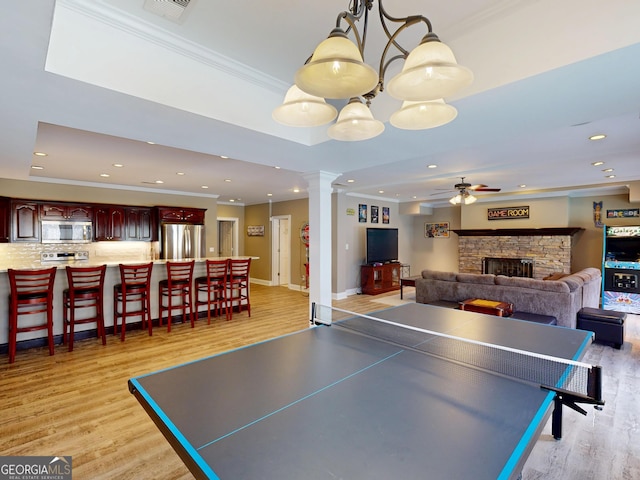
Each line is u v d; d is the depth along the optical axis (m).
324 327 2.37
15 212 5.55
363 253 8.14
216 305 5.55
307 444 1.01
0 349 3.75
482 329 2.34
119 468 1.97
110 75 1.78
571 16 1.54
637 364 3.62
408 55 1.27
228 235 10.20
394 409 1.22
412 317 2.69
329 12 1.72
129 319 4.74
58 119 2.23
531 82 1.72
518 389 1.38
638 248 6.13
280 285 9.20
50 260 6.04
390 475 0.88
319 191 4.12
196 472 0.92
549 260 7.32
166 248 7.02
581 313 4.34
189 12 1.70
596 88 1.79
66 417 2.50
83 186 6.26
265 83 2.45
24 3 1.17
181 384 1.43
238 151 3.09
